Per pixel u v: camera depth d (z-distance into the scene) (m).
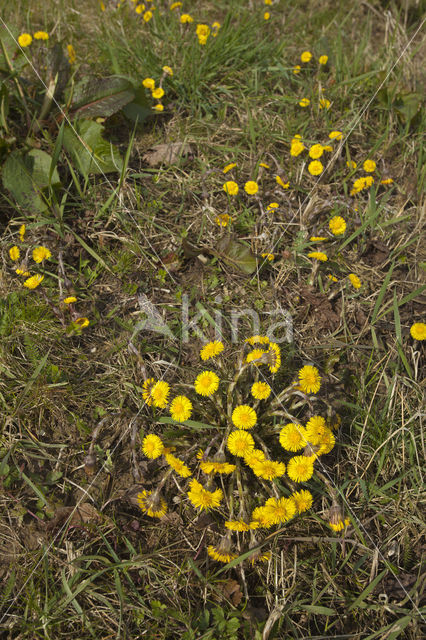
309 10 1.37
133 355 0.69
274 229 0.86
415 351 0.76
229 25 1.17
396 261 0.86
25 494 0.60
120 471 0.63
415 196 0.96
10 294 0.73
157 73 1.06
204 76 1.08
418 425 0.69
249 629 0.54
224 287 0.80
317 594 0.58
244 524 0.54
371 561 0.60
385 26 1.31
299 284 0.80
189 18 1.13
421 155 0.97
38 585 0.55
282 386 0.70
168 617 0.54
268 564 0.58
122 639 0.53
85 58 1.10
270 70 1.13
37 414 0.66
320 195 0.94
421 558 0.61
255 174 0.90
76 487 0.62
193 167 0.95
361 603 0.56
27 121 0.92
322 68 1.18
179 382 0.70
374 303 0.81
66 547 0.58
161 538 0.60
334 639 0.55
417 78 1.15
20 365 0.68
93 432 0.60
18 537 0.58
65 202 0.85
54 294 0.75
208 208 0.87
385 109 1.08
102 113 0.91
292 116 1.06
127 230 0.84
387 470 0.66
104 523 0.60
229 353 0.73
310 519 0.62
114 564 0.56
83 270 0.79
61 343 0.71
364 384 0.71
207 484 0.57
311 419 0.58
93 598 0.55
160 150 0.95
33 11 1.20
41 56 0.97
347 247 0.87
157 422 0.64
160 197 0.88
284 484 0.62
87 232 0.83
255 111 1.05
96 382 0.69
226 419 0.63
